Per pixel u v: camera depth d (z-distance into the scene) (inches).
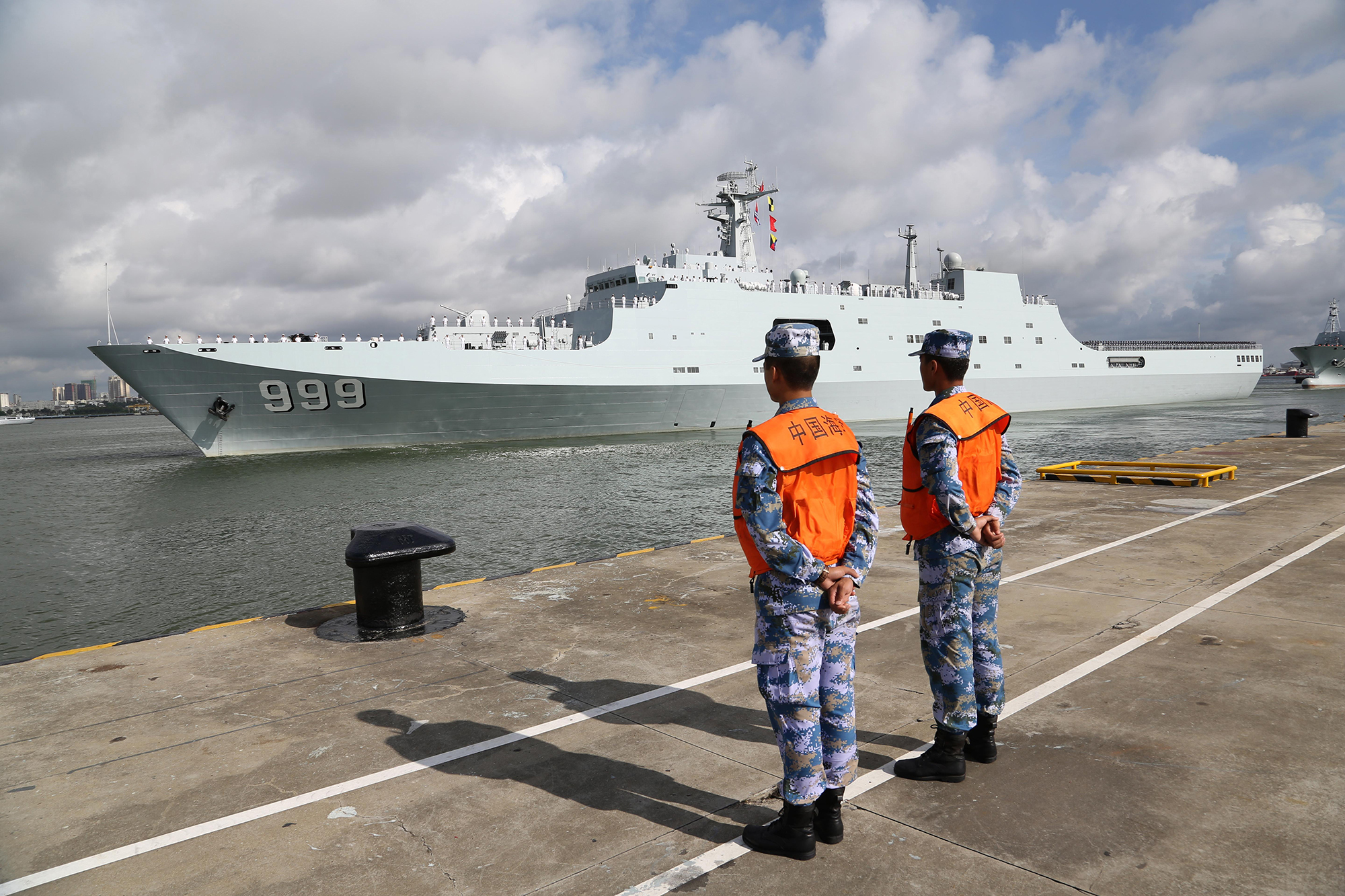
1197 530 331.6
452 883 102.7
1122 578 256.1
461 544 696.4
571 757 140.0
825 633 110.5
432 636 214.5
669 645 203.5
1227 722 145.3
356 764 138.4
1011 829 112.7
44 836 116.4
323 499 994.7
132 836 115.8
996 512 134.5
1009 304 1983.3
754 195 1761.8
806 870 104.0
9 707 167.3
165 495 1085.8
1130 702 156.3
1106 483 496.1
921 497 132.4
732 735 148.1
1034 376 2047.2
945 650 127.3
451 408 1425.9
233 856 110.0
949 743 127.5
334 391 1355.8
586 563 303.3
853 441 110.7
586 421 1529.3
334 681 180.9
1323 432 844.0
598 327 1536.7
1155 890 96.6
